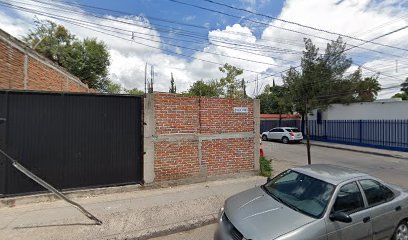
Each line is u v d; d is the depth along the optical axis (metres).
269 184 4.99
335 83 25.39
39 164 6.15
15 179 5.95
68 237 4.52
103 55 31.19
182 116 7.82
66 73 13.13
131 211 5.73
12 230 4.70
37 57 9.63
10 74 7.71
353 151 19.61
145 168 7.25
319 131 27.34
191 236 4.99
